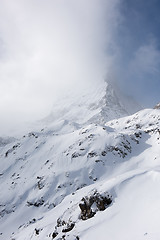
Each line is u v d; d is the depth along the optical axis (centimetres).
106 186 3762
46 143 18412
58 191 11894
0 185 14875
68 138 17362
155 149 12938
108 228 2741
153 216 2484
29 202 11862
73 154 14438
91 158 13462
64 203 6494
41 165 15262
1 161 18375
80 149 14638
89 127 17475
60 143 17225
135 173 3994
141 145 14175
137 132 15338
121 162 12781
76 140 15950
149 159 12075
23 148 18875
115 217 2944
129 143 14162
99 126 17150
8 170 16538
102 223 2930
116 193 3550
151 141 14325
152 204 2794
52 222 4825
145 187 3378
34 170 15000
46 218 6047
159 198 2850
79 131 17462
